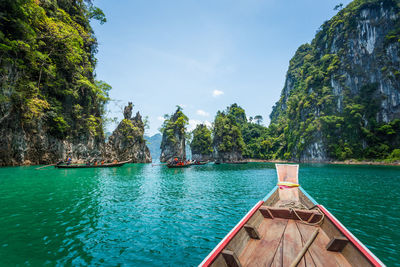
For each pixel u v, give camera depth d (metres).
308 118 92.00
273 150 124.75
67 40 36.59
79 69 43.75
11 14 27.00
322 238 4.29
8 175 21.45
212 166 60.59
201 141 123.62
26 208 10.08
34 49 31.23
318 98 89.31
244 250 3.88
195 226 8.35
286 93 174.38
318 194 15.53
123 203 11.92
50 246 6.25
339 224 4.17
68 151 41.41
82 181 19.73
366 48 78.06
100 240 6.82
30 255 5.63
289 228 4.84
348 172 36.06
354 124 74.12
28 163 33.31
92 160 48.19
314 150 85.12
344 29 87.56
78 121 44.47
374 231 7.96
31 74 32.91
